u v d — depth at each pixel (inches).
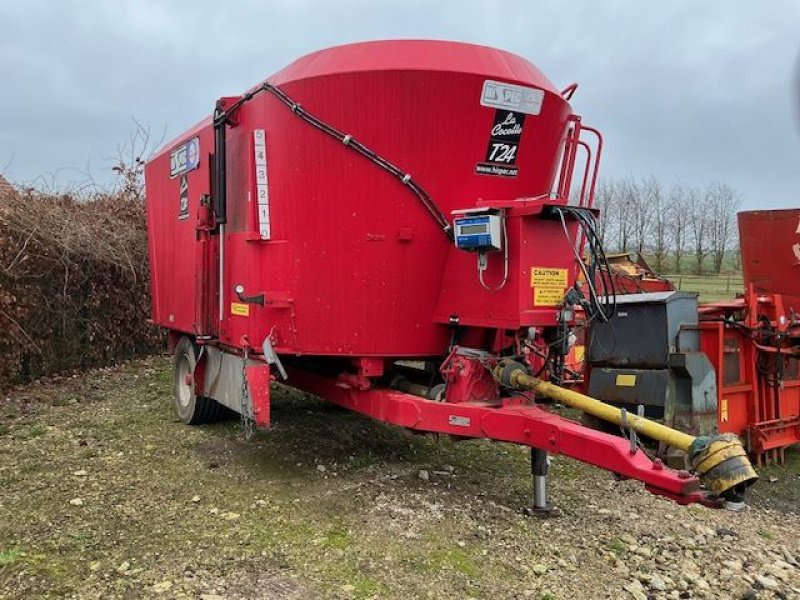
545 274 171.2
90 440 251.9
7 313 341.7
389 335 197.0
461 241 176.1
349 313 196.1
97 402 323.3
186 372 276.4
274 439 254.5
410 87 183.2
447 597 140.7
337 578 146.9
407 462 231.6
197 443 248.2
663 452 217.8
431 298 197.6
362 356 198.7
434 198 191.6
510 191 199.3
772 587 150.9
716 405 227.8
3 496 191.3
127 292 446.6
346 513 183.2
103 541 162.6
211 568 149.9
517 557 159.3
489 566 154.6
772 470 251.8
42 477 208.1
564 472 227.1
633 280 382.0
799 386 271.0
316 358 226.2
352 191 191.5
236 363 220.5
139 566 150.2
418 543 164.9
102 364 427.2
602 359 241.1
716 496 135.3
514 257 168.9
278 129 198.2
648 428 146.5
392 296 195.3
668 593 147.0
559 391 165.3
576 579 150.2
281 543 163.3
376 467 224.4
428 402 184.5
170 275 294.4
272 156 200.8
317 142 191.8
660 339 225.9
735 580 154.0
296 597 138.5
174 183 284.7
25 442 248.2
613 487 213.2
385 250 193.2
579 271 178.5
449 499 196.2
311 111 190.9
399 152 187.9
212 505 187.6
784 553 172.2
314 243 195.5
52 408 308.8
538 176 202.7
